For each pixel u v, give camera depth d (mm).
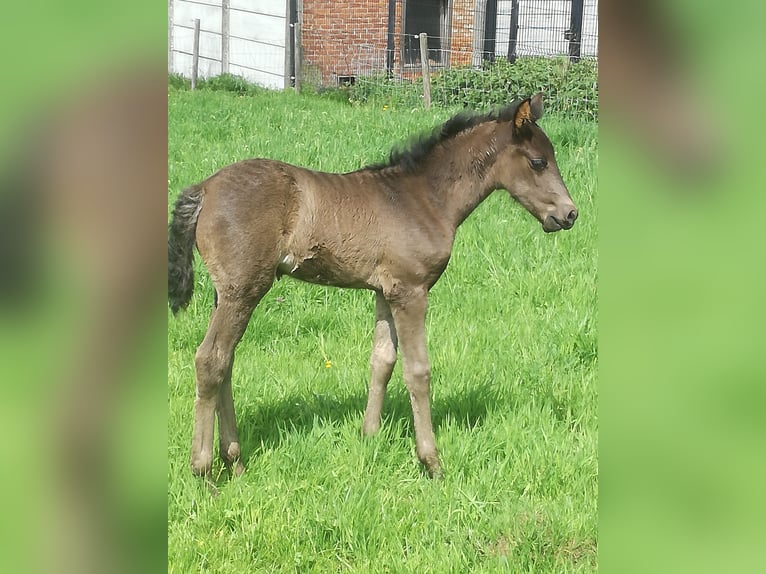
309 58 19953
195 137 11227
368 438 4676
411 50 20719
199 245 4211
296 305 6559
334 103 16469
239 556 3770
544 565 3748
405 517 4047
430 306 6668
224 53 20953
